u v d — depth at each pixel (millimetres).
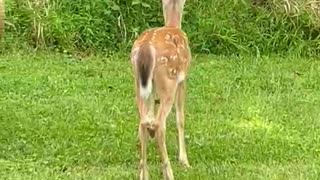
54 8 17453
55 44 17031
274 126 12453
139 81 9672
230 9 17969
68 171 10461
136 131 11977
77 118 12461
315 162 10984
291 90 14719
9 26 17062
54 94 13891
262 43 17547
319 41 17578
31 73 15117
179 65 10094
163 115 9859
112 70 15625
